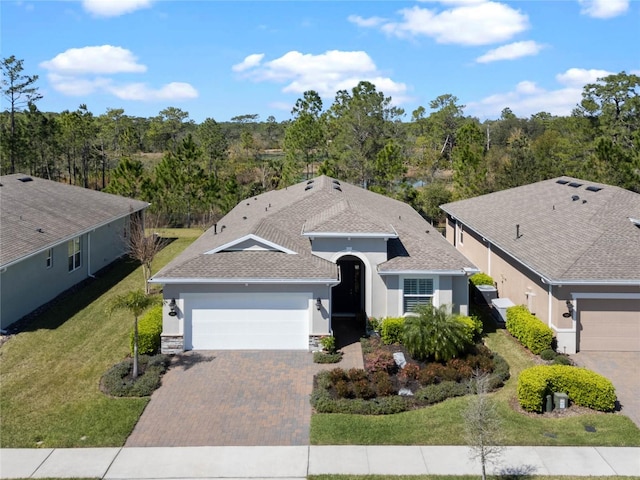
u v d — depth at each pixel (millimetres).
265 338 20203
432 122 85188
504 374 17703
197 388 17125
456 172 48219
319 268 20188
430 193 47875
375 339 21062
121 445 13898
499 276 27031
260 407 15938
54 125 58312
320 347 19891
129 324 22891
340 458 13250
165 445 13914
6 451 13539
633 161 38375
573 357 19641
